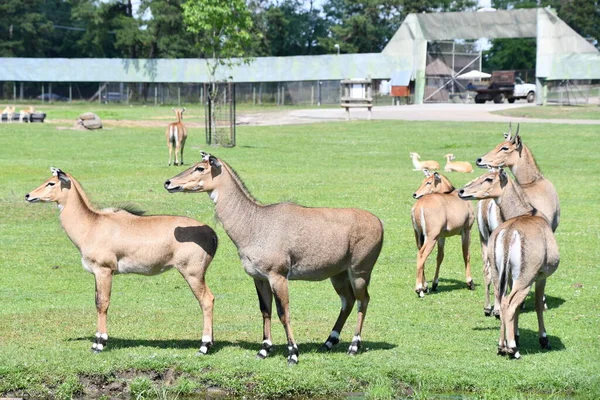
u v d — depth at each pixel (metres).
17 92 96.69
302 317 14.23
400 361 11.29
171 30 103.44
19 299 15.52
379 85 80.88
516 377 10.68
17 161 34.84
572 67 69.62
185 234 11.69
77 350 11.82
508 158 15.65
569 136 43.78
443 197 16.17
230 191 11.44
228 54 49.38
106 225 11.81
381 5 116.25
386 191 27.59
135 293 16.17
